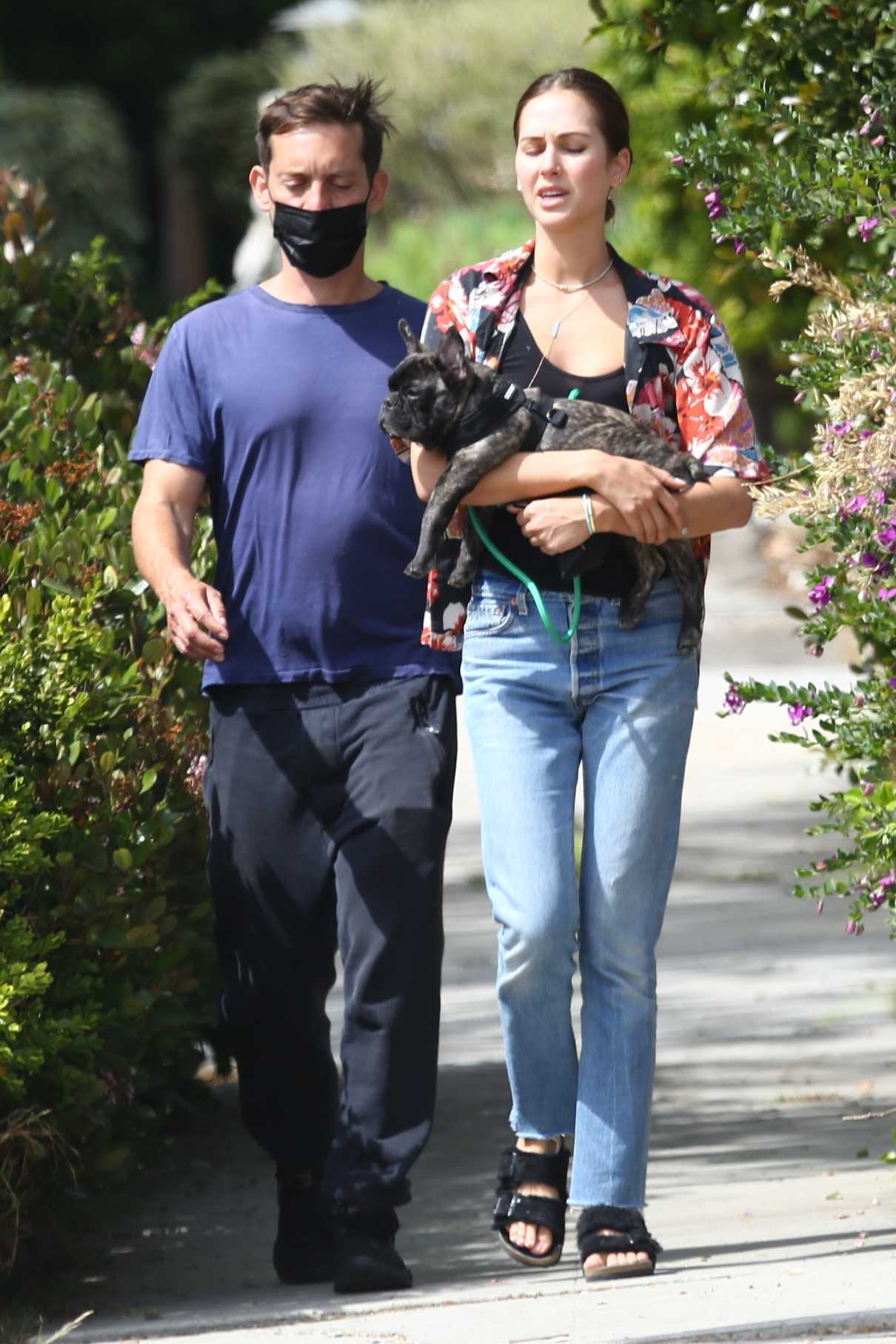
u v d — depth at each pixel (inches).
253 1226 522.3
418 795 447.5
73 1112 443.2
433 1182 554.3
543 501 404.8
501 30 3265.3
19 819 421.1
